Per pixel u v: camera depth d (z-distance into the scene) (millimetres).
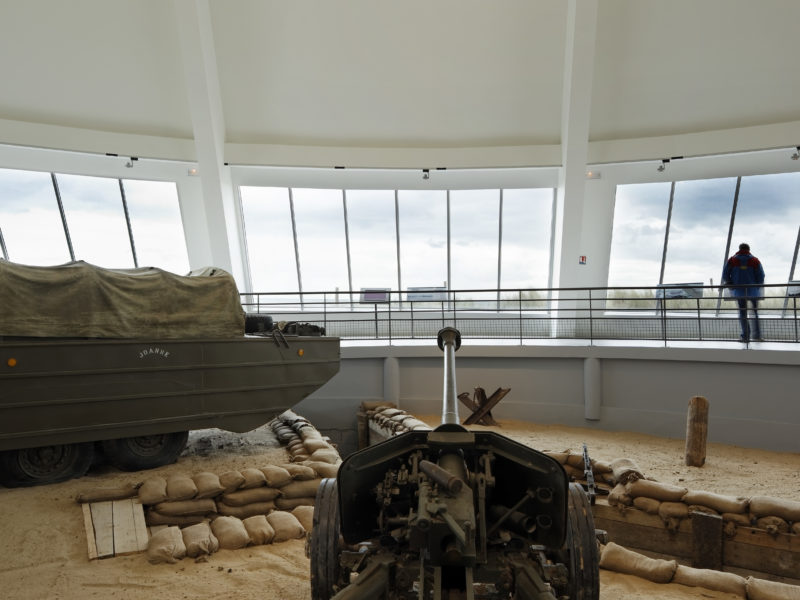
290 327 9047
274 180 16719
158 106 15062
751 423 11594
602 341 14188
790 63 13703
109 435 7238
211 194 15492
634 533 6703
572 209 15570
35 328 6809
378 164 16266
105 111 14766
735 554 6082
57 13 12938
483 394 13156
